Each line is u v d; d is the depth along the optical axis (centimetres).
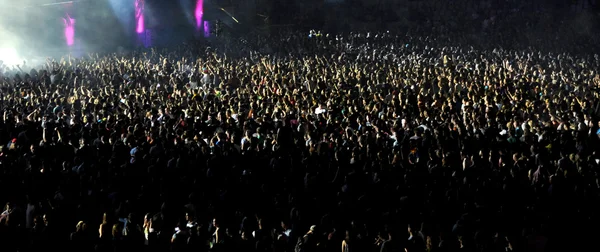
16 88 3503
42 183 1812
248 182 1827
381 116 2658
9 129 2458
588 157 2116
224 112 2667
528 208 1703
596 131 2444
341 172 1894
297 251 1400
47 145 2080
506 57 5219
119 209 1622
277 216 1658
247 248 1421
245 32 7050
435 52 5584
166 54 5659
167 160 1980
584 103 2986
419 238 1430
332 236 1418
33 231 1482
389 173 1834
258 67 4366
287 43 6112
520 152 2212
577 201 1775
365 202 1672
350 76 3822
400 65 4722
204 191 1805
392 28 7319
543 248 1508
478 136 2312
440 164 1930
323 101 2972
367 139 2169
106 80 3909
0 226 1431
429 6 7588
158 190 1772
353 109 2680
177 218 1625
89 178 1794
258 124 2422
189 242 1388
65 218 1579
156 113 2759
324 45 6009
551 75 4166
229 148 2022
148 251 1403
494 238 1482
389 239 1421
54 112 2864
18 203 1744
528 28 6862
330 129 2359
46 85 3688
